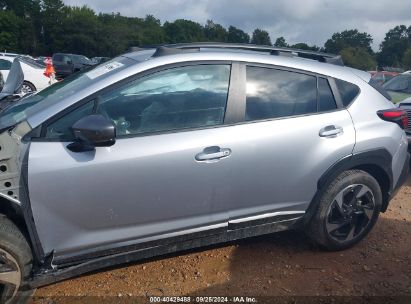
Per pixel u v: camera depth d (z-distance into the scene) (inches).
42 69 505.7
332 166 138.3
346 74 148.0
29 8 3358.8
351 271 139.6
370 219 151.9
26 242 109.2
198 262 141.7
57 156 107.3
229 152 122.9
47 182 106.0
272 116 131.3
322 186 138.8
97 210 112.3
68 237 111.6
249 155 125.5
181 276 133.7
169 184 117.5
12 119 117.9
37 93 138.5
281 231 152.9
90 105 113.5
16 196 106.0
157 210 118.6
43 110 112.8
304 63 141.1
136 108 117.3
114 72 118.8
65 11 3425.2
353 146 140.2
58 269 112.7
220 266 139.9
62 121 111.0
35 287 111.1
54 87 134.3
